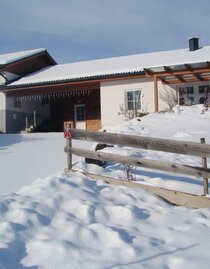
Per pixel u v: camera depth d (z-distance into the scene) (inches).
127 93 887.7
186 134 504.7
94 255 166.2
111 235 184.7
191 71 759.1
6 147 530.9
